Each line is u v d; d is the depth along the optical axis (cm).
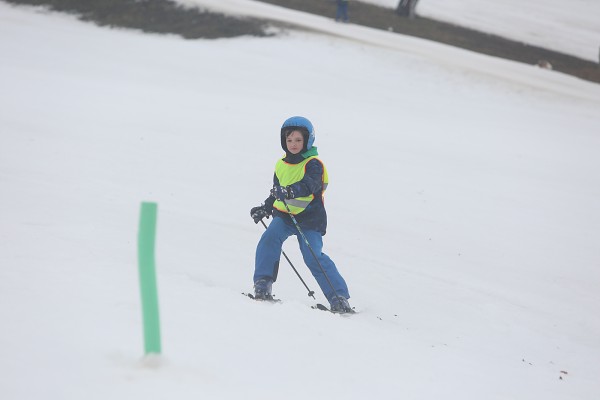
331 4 14538
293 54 10269
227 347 1398
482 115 8306
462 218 4106
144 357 1159
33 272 1781
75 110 6056
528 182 5256
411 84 9556
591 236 4059
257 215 2331
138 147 4916
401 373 1536
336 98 8275
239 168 4656
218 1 13075
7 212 2902
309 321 1770
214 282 2386
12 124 5272
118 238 2672
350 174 4828
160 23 12081
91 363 1144
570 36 15962
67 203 3275
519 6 17675
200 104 6906
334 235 3484
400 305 2559
